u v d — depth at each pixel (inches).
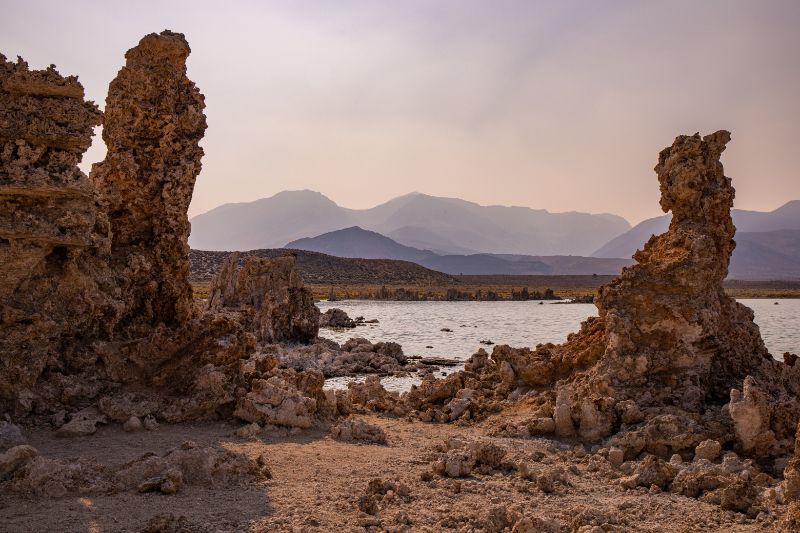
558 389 676.1
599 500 422.6
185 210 650.2
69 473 387.5
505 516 369.7
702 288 642.2
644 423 566.6
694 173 679.7
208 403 565.0
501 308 3577.8
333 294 4097.0
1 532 322.0
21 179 499.2
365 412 699.4
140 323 628.7
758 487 425.4
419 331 2110.0
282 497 393.4
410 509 388.5
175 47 633.6
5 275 518.0
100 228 589.3
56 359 553.0
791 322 2358.5
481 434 605.0
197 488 400.5
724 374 648.4
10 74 502.0
